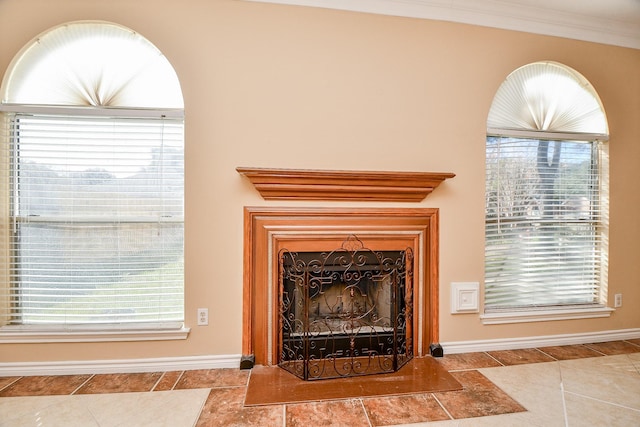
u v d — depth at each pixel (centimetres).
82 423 144
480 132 217
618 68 238
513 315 223
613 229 240
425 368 194
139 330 187
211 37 190
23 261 189
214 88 190
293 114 197
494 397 165
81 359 187
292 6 196
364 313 216
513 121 228
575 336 235
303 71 198
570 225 240
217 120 191
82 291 193
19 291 189
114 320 195
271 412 153
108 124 191
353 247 201
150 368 190
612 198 239
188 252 191
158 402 160
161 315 197
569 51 229
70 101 188
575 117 236
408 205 210
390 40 206
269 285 195
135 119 192
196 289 192
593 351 222
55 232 191
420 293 210
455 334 218
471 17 212
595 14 221
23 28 180
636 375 189
